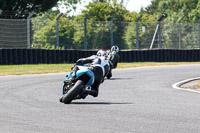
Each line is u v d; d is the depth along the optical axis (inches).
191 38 4512.8
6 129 974.4
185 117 1147.9
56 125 1023.6
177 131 958.4
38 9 5452.8
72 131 954.1
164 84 2135.8
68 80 1378.0
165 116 1163.9
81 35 3981.3
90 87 1371.8
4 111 1242.6
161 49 4220.0
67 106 1347.2
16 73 2815.0
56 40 3841.0
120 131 956.6
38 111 1242.0
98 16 6181.1
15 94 1685.5
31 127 997.8
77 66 1422.2
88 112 1226.0
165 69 3221.0
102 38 4072.3
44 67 3361.2
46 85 2059.5
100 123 1052.5
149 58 4183.1
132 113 1214.9
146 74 2760.8
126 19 6638.8
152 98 1588.3
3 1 4746.6
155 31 4323.3
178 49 4301.2
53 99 1530.5
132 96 1653.5
